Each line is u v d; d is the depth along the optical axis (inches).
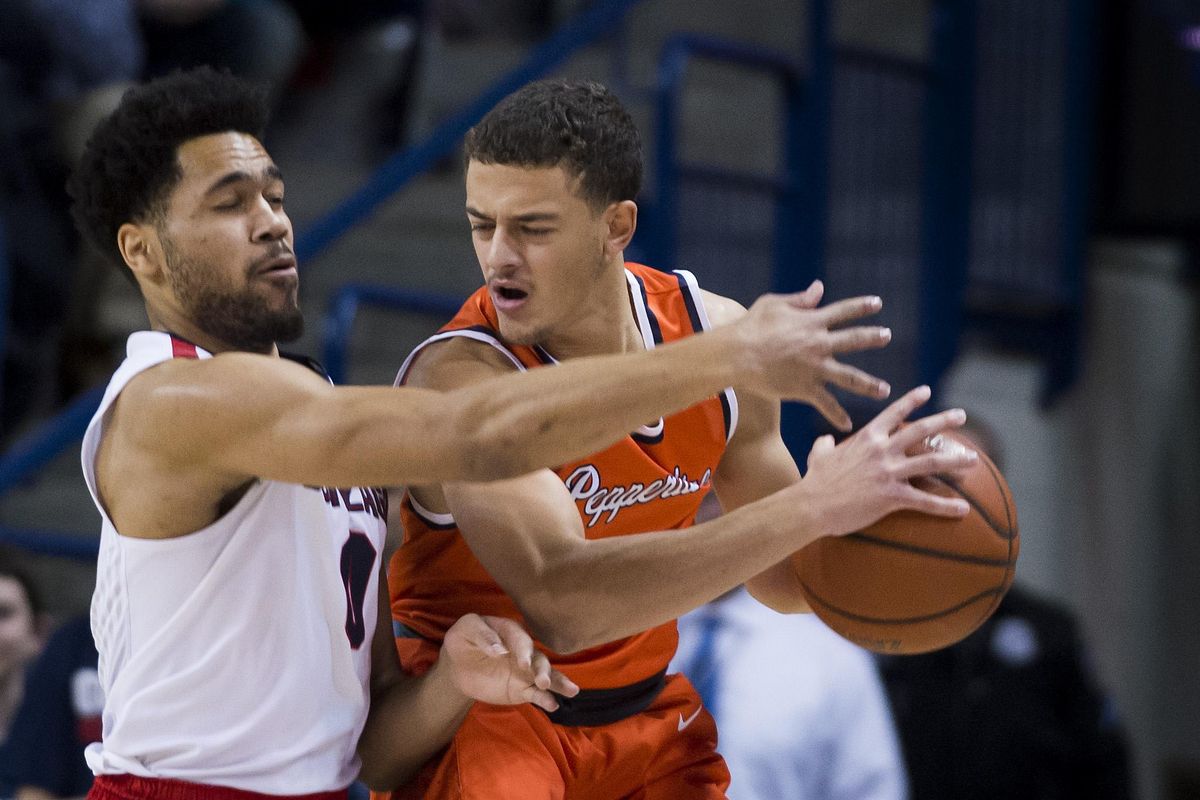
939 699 619.8
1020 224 879.1
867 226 778.8
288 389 275.3
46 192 770.2
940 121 812.6
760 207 725.3
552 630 312.2
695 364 269.3
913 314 799.7
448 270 789.2
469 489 316.5
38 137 759.7
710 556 303.7
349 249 800.9
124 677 306.2
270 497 301.1
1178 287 1039.0
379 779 340.8
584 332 333.4
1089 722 633.6
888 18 824.3
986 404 914.1
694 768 366.0
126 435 291.9
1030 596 652.7
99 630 313.9
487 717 338.0
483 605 344.2
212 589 298.5
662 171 665.0
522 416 265.9
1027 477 922.7
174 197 298.8
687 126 810.8
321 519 308.2
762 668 498.0
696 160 806.5
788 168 729.6
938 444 320.5
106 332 810.2
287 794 308.0
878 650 327.3
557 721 343.3
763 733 488.4
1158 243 1007.0
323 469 271.6
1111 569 981.8
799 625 510.6
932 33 810.8
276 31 860.6
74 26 754.2
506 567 311.7
